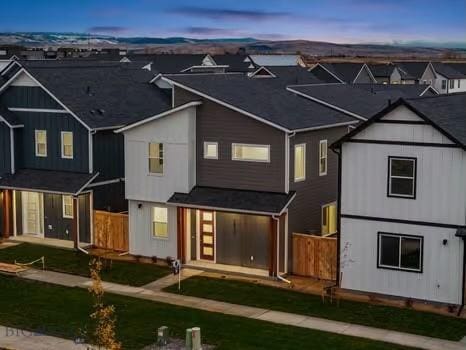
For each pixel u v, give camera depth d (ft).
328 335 76.28
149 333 77.36
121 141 123.13
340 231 91.30
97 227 116.37
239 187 102.42
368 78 329.52
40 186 117.70
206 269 102.89
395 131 86.48
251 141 100.63
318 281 97.14
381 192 88.17
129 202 110.73
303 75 237.04
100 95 127.34
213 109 103.09
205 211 105.19
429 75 366.63
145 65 191.21
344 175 90.33
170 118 105.19
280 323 80.38
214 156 103.86
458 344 73.61
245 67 317.22
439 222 84.99
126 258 110.73
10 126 121.60
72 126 118.93
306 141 103.24
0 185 121.08
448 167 83.92
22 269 102.83
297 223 101.71
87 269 104.42
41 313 84.48
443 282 85.30
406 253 87.51
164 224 107.86
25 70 121.08
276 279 97.40
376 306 86.28
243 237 102.47
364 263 90.17
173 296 91.20
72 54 351.25
